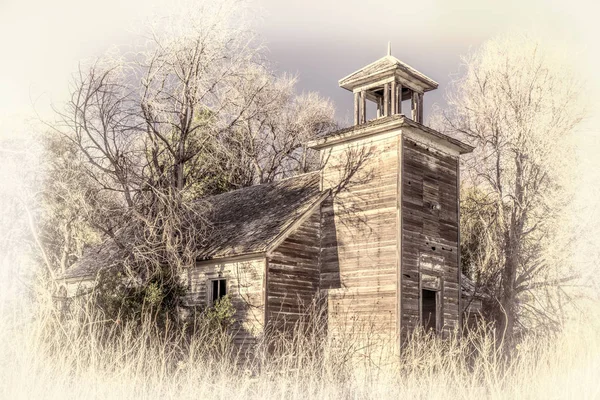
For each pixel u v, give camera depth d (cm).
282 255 1983
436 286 1997
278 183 2552
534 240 2578
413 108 2169
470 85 2995
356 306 1952
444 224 2072
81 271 2433
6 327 744
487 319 2644
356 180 2053
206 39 2245
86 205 1992
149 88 2108
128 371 876
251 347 1897
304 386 986
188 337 1797
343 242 2042
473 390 858
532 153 2570
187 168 2873
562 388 705
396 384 1049
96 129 1975
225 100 2397
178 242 2097
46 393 754
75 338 839
